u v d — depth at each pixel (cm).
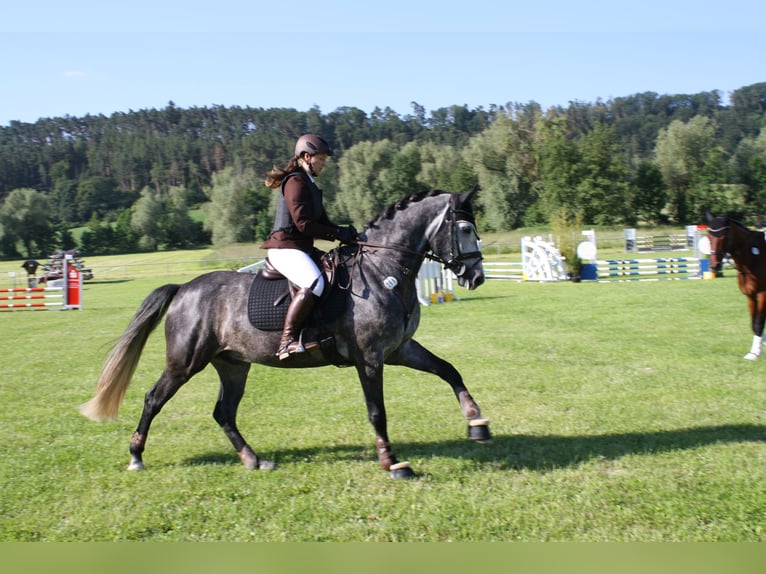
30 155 14600
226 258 4969
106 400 575
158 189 13112
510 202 6062
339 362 564
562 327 1316
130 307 2253
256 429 694
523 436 629
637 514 439
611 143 5759
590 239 2434
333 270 546
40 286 3381
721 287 2008
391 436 650
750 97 14025
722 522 425
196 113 17512
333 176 7231
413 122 15525
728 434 608
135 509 484
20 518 475
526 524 430
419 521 441
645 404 727
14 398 881
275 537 429
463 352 1080
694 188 6150
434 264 1844
